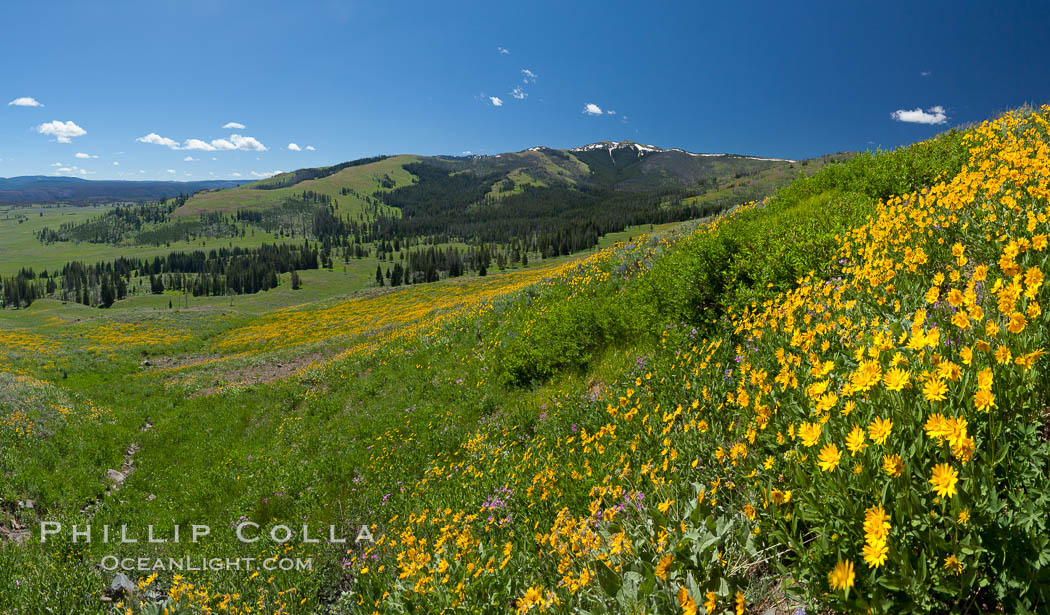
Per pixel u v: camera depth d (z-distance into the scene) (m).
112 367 36.88
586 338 9.61
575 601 2.99
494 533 4.93
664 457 3.80
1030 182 4.26
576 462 5.38
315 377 19.78
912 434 2.05
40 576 7.27
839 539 2.00
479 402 10.70
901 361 2.47
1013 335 2.24
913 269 4.07
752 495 2.66
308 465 11.09
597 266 16.33
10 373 26.81
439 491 7.40
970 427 2.02
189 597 6.46
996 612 1.71
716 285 7.14
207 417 18.05
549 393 8.97
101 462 13.74
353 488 9.52
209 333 59.44
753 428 2.97
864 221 6.84
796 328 4.28
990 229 4.01
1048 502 1.69
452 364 14.08
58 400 18.78
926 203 5.40
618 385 6.86
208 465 13.51
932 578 1.69
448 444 9.52
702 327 6.73
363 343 30.00
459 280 79.88
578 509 4.45
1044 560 1.57
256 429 15.89
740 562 2.52
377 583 5.43
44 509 10.52
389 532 7.05
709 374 4.86
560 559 3.52
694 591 2.37
